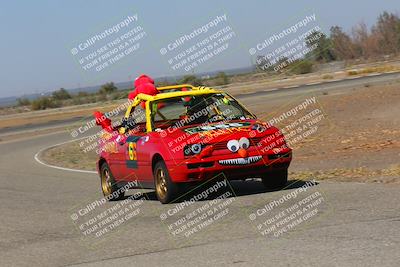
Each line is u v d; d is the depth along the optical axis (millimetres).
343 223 7801
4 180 17922
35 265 7402
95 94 103812
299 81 63469
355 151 16766
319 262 6164
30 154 27312
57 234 9258
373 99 31828
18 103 121250
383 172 12250
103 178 12969
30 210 11805
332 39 78062
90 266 7070
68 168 20156
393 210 8266
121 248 7844
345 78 56375
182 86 13023
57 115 60938
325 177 12461
